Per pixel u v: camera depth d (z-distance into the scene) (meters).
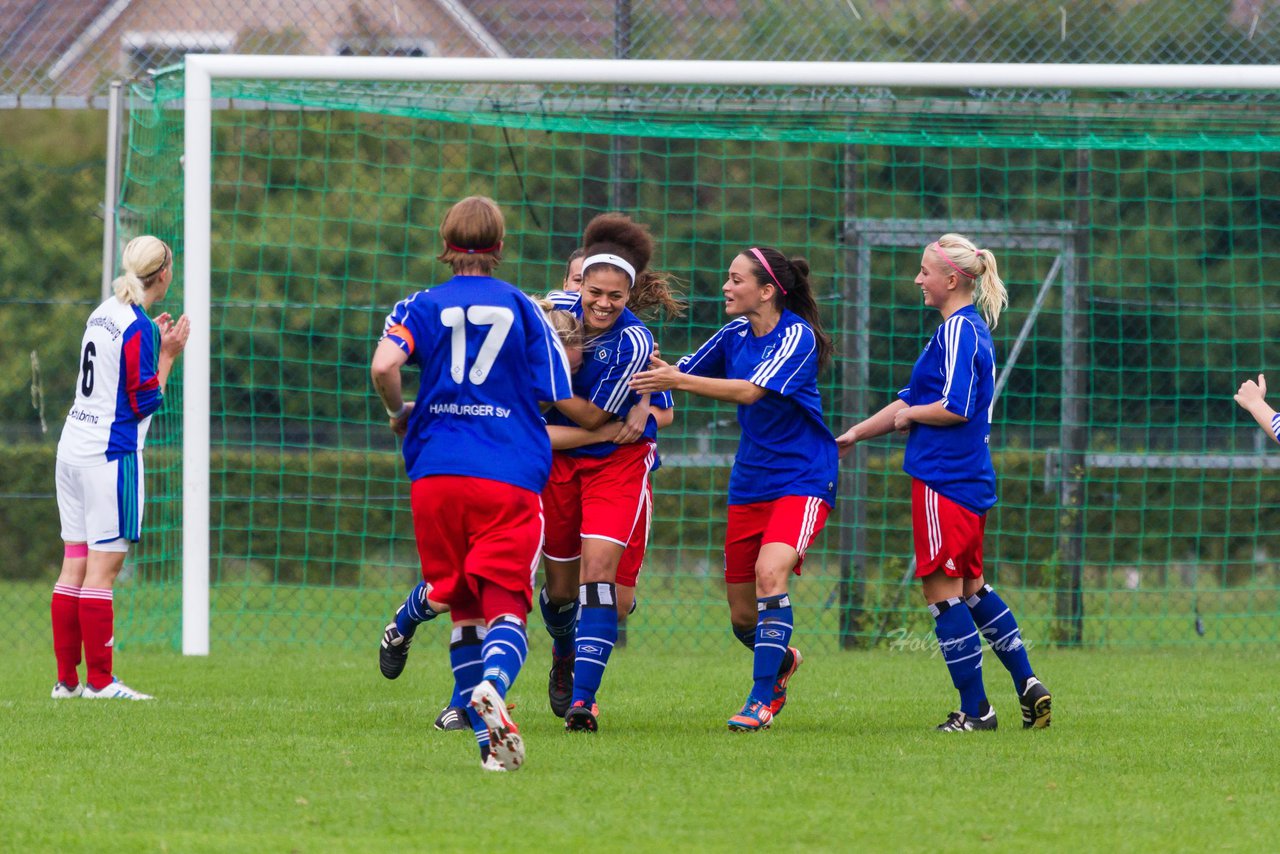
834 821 13.08
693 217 36.12
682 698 22.95
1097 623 36.31
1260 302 38.78
